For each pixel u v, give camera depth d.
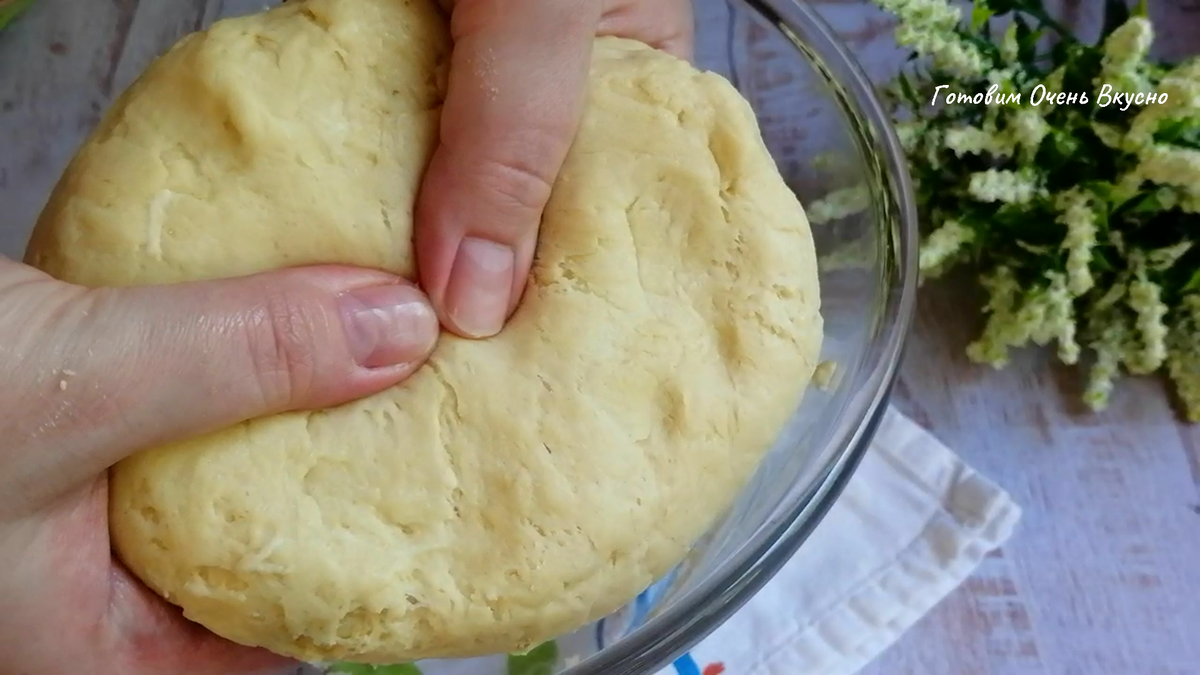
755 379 0.28
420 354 0.26
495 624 0.26
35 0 0.38
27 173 0.37
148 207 0.26
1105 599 0.34
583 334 0.27
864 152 0.33
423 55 0.28
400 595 0.25
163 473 0.25
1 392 0.23
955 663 0.33
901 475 0.35
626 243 0.28
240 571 0.25
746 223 0.28
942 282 0.39
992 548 0.34
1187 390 0.36
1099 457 0.36
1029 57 0.37
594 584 0.26
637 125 0.28
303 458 0.26
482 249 0.27
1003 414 0.36
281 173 0.27
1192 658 0.33
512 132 0.26
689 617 0.27
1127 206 0.35
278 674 0.29
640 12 0.32
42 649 0.25
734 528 0.29
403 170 0.27
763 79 0.36
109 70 0.38
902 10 0.35
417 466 0.26
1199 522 0.35
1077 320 0.37
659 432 0.27
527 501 0.26
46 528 0.24
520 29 0.26
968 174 0.37
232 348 0.24
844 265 0.34
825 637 0.33
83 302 0.24
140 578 0.26
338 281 0.26
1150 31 0.33
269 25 0.28
